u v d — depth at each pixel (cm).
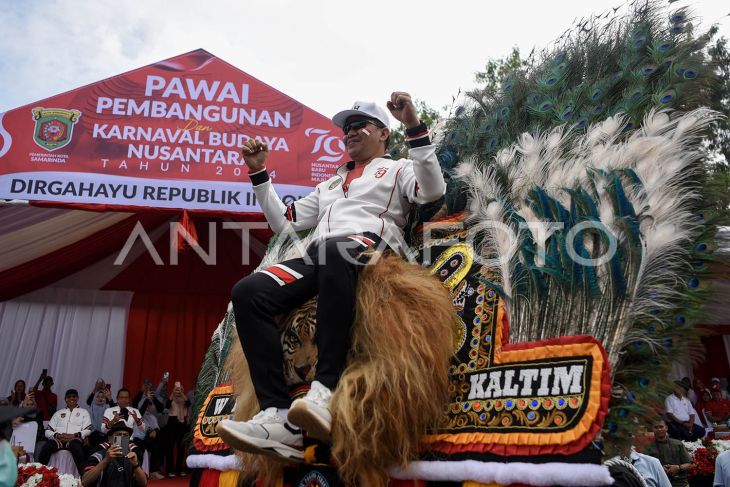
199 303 1345
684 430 755
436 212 253
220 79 843
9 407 228
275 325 212
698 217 189
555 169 227
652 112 213
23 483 498
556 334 189
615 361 176
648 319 180
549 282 198
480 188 243
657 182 197
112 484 521
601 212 200
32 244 1003
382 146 261
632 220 188
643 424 171
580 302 189
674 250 184
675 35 236
